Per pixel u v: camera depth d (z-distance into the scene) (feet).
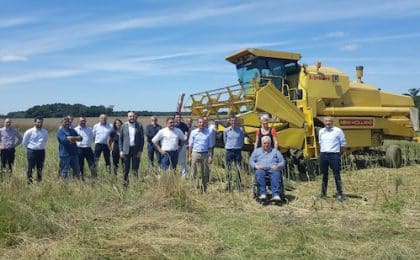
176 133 32.63
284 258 18.75
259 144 30.78
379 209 26.63
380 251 18.98
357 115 45.19
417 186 33.99
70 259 18.47
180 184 27.30
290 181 35.65
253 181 29.81
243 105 41.11
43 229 21.48
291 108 39.42
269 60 43.88
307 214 25.58
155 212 24.94
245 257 18.89
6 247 19.85
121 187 30.09
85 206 26.20
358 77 51.75
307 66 43.65
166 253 19.12
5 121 35.50
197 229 22.00
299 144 39.88
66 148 33.37
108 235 21.18
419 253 18.81
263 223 23.56
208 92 43.80
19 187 27.91
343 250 19.48
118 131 38.22
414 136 51.13
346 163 43.88
